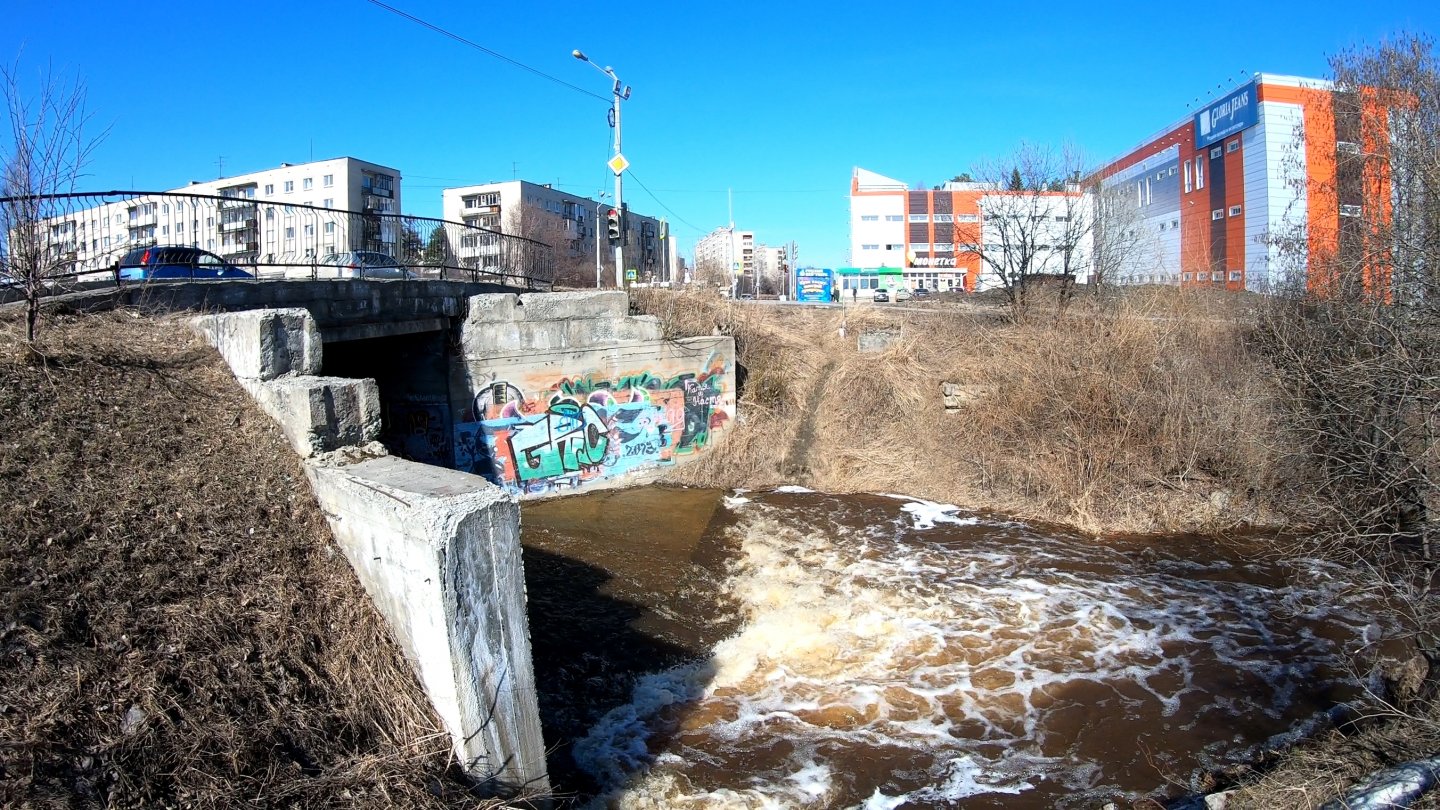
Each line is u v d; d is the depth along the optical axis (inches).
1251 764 304.0
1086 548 549.6
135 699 193.9
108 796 174.4
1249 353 675.4
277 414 305.3
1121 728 335.6
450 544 218.1
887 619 439.8
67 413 274.8
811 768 309.7
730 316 854.5
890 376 796.0
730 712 351.3
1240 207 1464.1
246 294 441.1
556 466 663.1
